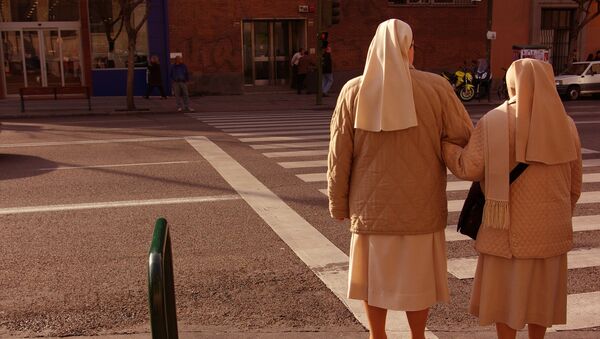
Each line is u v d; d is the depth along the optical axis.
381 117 3.04
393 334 4.09
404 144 3.08
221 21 26.17
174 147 12.36
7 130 15.83
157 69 24.58
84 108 21.69
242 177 9.33
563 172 3.16
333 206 3.33
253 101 24.25
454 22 28.38
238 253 5.86
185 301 4.75
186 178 9.29
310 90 26.83
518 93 3.09
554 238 3.15
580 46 29.94
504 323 3.27
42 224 6.92
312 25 27.05
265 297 4.82
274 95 26.44
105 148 12.39
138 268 5.50
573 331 4.18
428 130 3.11
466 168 3.13
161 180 9.17
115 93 26.12
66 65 25.72
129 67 20.75
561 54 30.20
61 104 23.25
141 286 5.09
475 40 28.75
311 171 9.76
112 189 8.64
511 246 3.14
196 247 6.05
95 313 4.59
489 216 3.12
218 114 19.97
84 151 12.05
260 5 26.39
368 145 3.13
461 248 5.95
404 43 3.07
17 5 25.02
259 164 10.39
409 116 3.02
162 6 25.77
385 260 3.14
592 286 4.98
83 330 4.31
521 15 28.98
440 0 28.11
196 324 4.34
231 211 7.39
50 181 9.24
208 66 26.36
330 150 3.29
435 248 3.20
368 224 3.16
